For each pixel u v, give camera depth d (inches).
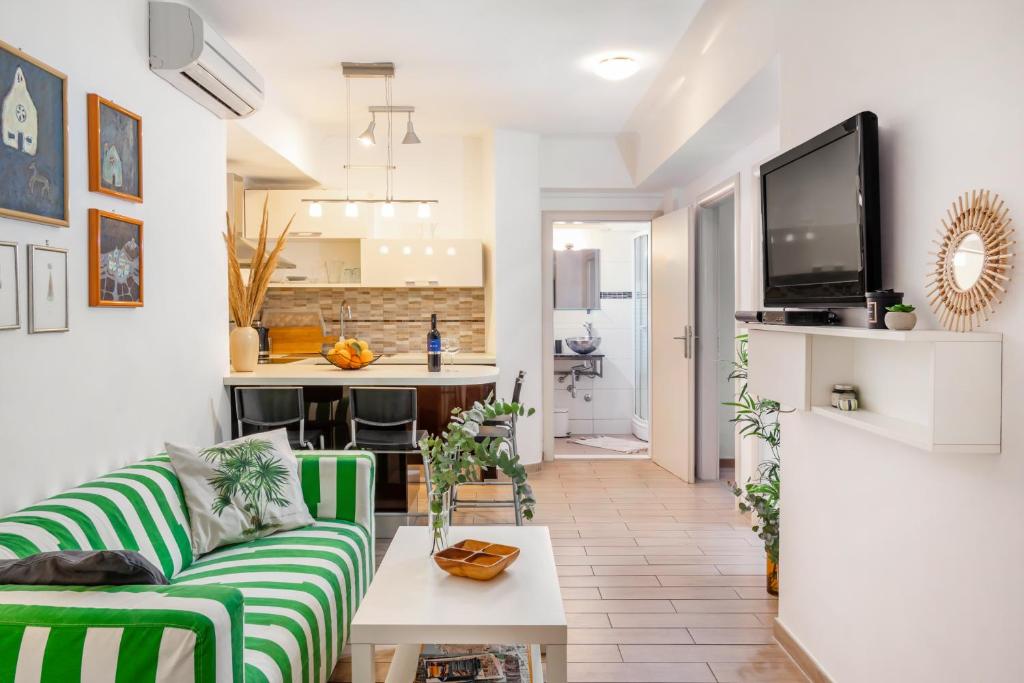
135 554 62.4
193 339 138.6
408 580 83.7
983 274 65.3
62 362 95.4
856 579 90.2
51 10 93.3
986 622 65.6
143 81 119.0
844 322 93.7
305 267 256.7
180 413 132.8
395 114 222.7
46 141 90.7
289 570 96.0
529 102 208.7
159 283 124.2
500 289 240.7
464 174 255.3
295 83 191.5
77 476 98.7
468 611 75.4
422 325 258.7
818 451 101.3
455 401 188.9
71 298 97.4
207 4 140.6
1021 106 60.8
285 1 139.4
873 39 85.3
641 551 159.6
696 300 234.7
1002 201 63.2
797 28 107.3
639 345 315.6
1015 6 61.4
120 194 108.4
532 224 246.2
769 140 169.5
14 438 85.7
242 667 60.9
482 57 170.9
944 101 71.6
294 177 237.3
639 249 313.3
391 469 176.1
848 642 92.4
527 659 87.1
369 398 155.8
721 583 140.8
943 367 64.3
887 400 83.3
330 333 257.4
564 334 326.6
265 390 152.6
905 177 78.8
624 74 175.6
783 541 114.5
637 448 288.2
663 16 145.8
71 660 54.2
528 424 244.7
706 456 233.0
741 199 190.2
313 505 119.6
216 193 150.5
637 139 245.6
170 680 54.4
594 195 264.1
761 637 117.5
